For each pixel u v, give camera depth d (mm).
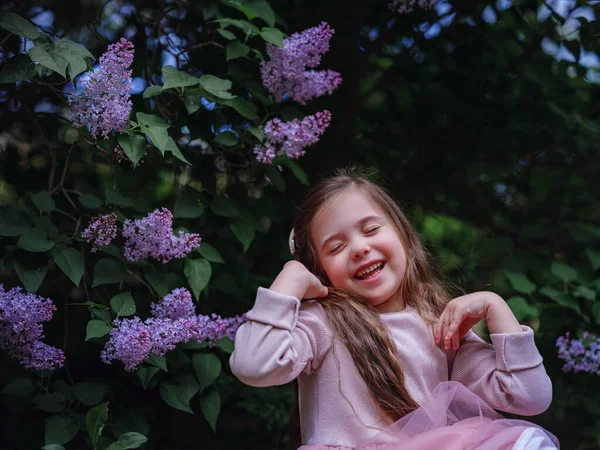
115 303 1895
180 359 2072
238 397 2682
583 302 2754
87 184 2678
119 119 1819
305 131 2160
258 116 2217
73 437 1963
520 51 3033
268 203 2621
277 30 2193
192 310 1993
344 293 1701
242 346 1516
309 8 2805
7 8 2260
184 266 2090
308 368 1624
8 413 2029
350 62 2910
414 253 1865
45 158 2553
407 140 3113
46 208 1967
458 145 3146
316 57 2217
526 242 3033
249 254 2826
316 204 1760
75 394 1950
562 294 2691
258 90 2293
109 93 1815
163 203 2301
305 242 1833
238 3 2186
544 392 1594
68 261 1885
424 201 3221
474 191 3234
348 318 1637
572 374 2818
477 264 3055
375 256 1684
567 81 3055
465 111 3059
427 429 1525
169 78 2002
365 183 1809
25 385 1906
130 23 2459
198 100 2066
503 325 1636
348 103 2934
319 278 1821
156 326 1893
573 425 2818
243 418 2660
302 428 1654
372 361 1590
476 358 1691
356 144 3010
